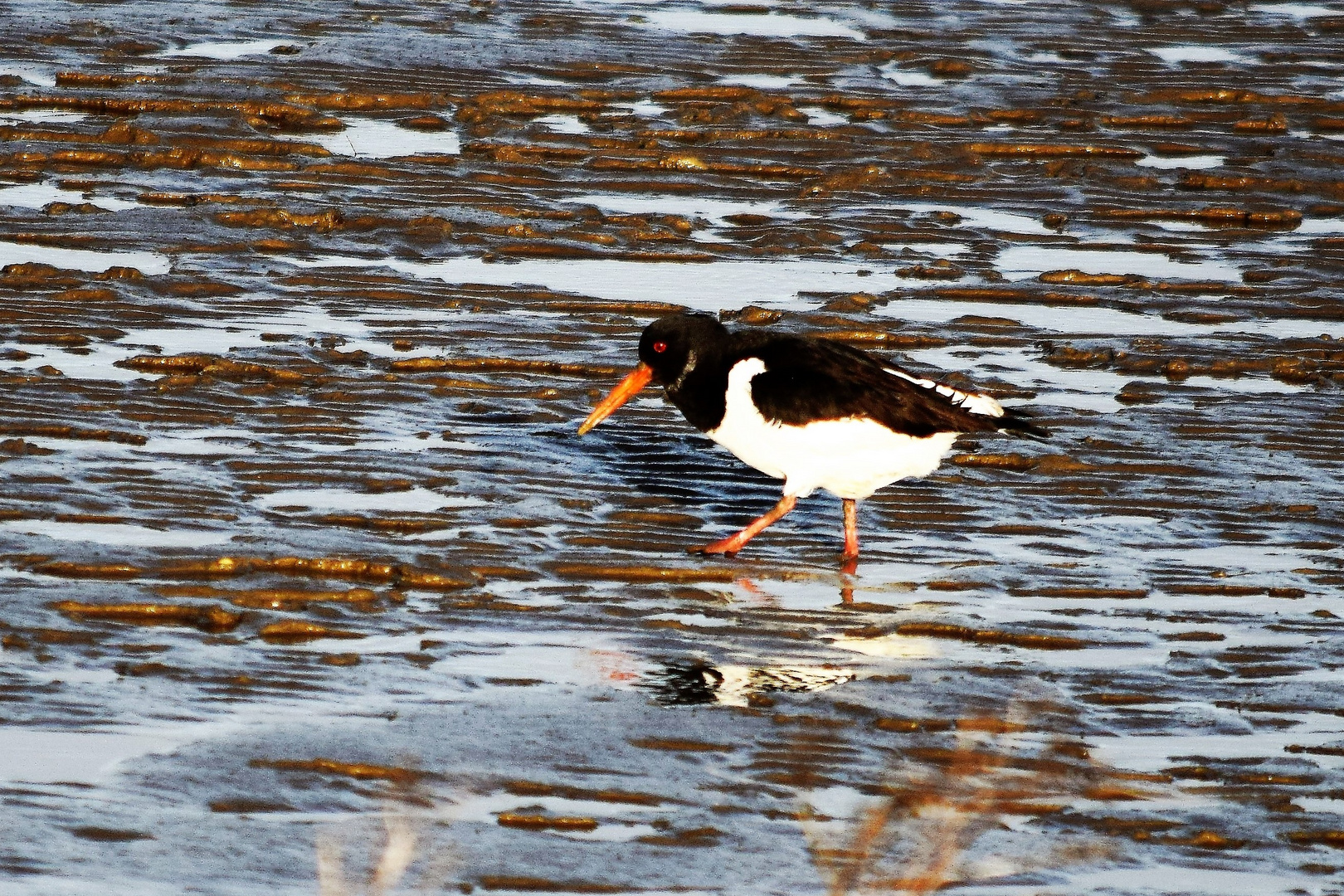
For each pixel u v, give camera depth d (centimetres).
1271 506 1388
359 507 1299
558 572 1216
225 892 773
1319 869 843
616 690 1023
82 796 853
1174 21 3366
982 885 818
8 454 1341
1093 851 853
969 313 1884
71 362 1577
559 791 889
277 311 1770
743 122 2558
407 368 1625
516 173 2311
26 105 2458
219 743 919
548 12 3203
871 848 845
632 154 2406
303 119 2480
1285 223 2283
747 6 3347
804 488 1284
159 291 1800
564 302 1844
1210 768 948
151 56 2742
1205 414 1598
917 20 3281
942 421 1266
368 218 2064
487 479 1379
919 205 2295
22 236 1952
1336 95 2853
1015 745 969
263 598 1116
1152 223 2262
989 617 1164
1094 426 1555
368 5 3175
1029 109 2708
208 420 1460
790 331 1767
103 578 1128
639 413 1567
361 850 819
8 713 938
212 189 2173
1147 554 1295
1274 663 1095
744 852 836
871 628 1144
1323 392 1670
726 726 977
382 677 1022
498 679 1032
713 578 1226
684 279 1953
